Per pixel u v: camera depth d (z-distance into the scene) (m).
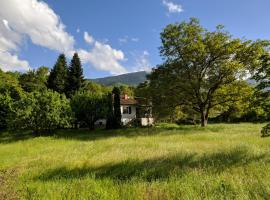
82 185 6.39
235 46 29.75
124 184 6.33
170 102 33.69
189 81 32.22
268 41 29.53
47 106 28.42
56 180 7.36
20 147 17.42
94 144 16.89
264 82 9.10
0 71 60.09
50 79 63.50
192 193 5.20
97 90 82.62
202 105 33.22
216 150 10.78
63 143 19.23
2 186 5.86
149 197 5.34
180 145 13.50
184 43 31.70
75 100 37.38
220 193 5.11
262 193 4.89
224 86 32.16
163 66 34.03
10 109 28.92
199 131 23.69
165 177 7.07
